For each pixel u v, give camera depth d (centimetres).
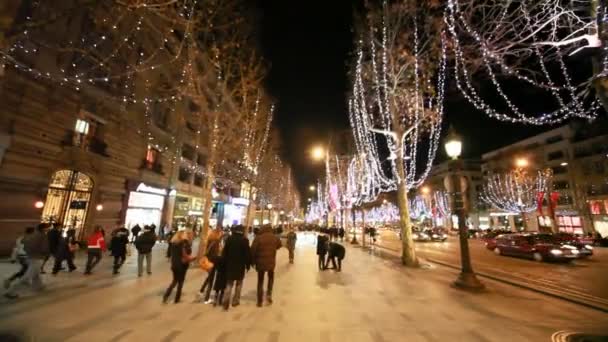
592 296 864
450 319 632
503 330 568
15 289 793
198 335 523
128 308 677
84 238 1598
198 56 1627
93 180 1667
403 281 1058
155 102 2264
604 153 4100
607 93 512
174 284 743
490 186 5747
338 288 930
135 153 2061
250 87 1806
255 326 575
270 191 4322
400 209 1530
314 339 513
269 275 755
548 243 1861
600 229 4119
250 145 2400
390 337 526
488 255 2197
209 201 1498
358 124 2003
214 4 1298
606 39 497
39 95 1343
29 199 1320
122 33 1698
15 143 1259
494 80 764
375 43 1517
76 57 1497
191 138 2958
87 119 1656
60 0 1367
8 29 491
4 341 473
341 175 3697
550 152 4897
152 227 1112
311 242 3247
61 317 602
